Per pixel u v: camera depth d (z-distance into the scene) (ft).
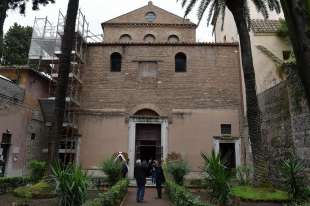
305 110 47.11
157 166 54.29
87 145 77.15
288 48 77.00
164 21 117.19
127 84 81.25
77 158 75.56
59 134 46.83
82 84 80.79
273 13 86.94
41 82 77.10
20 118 65.72
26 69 69.05
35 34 84.07
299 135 48.96
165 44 83.46
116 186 43.39
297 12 18.17
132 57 83.10
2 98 59.06
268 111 62.59
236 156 75.77
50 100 74.43
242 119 78.18
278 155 57.21
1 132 58.54
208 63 82.38
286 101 54.29
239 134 77.30
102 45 83.87
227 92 80.28
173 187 42.50
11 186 51.47
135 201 48.34
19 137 65.16
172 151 76.64
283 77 59.62
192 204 29.50
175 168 62.23
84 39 82.02
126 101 80.18
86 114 79.10
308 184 45.24
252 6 86.63
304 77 17.90
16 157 63.98
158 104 79.92
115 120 78.95
